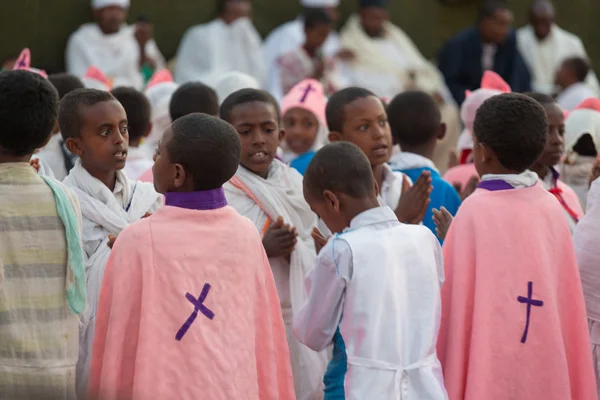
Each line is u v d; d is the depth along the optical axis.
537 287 7.23
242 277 6.64
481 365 7.09
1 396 6.45
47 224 6.70
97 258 7.50
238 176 8.41
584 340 7.47
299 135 11.13
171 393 6.28
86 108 7.60
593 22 23.47
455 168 10.81
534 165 9.22
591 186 8.04
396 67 20.09
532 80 21.12
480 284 7.21
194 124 6.61
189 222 6.55
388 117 10.13
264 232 8.34
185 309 6.37
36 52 18.38
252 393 6.56
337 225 6.98
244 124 8.38
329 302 6.73
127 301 6.36
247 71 19.80
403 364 6.61
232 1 19.70
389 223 6.88
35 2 18.30
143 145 11.80
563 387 7.21
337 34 21.47
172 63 19.77
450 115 16.50
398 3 22.22
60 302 6.74
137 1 19.62
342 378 6.85
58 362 6.67
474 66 19.06
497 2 18.92
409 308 6.74
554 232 7.43
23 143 6.68
